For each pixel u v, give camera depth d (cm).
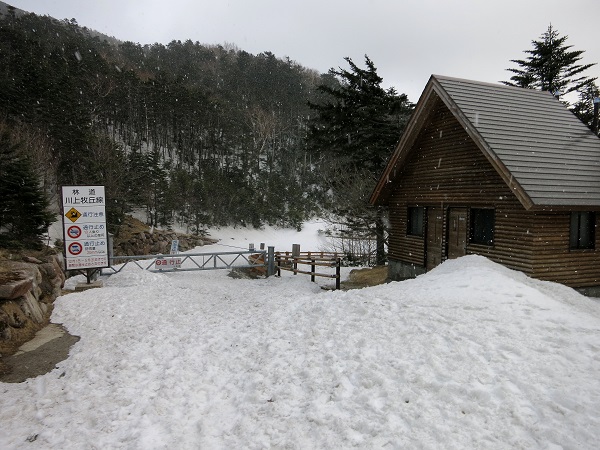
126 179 3550
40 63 4616
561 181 1051
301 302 919
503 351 530
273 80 9938
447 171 1381
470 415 411
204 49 12231
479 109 1257
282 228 5209
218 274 1912
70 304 1080
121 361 687
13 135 2620
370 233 2442
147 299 1179
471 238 1302
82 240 1343
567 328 595
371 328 661
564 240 1110
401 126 2262
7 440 457
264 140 6994
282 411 475
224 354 691
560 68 3750
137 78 6456
